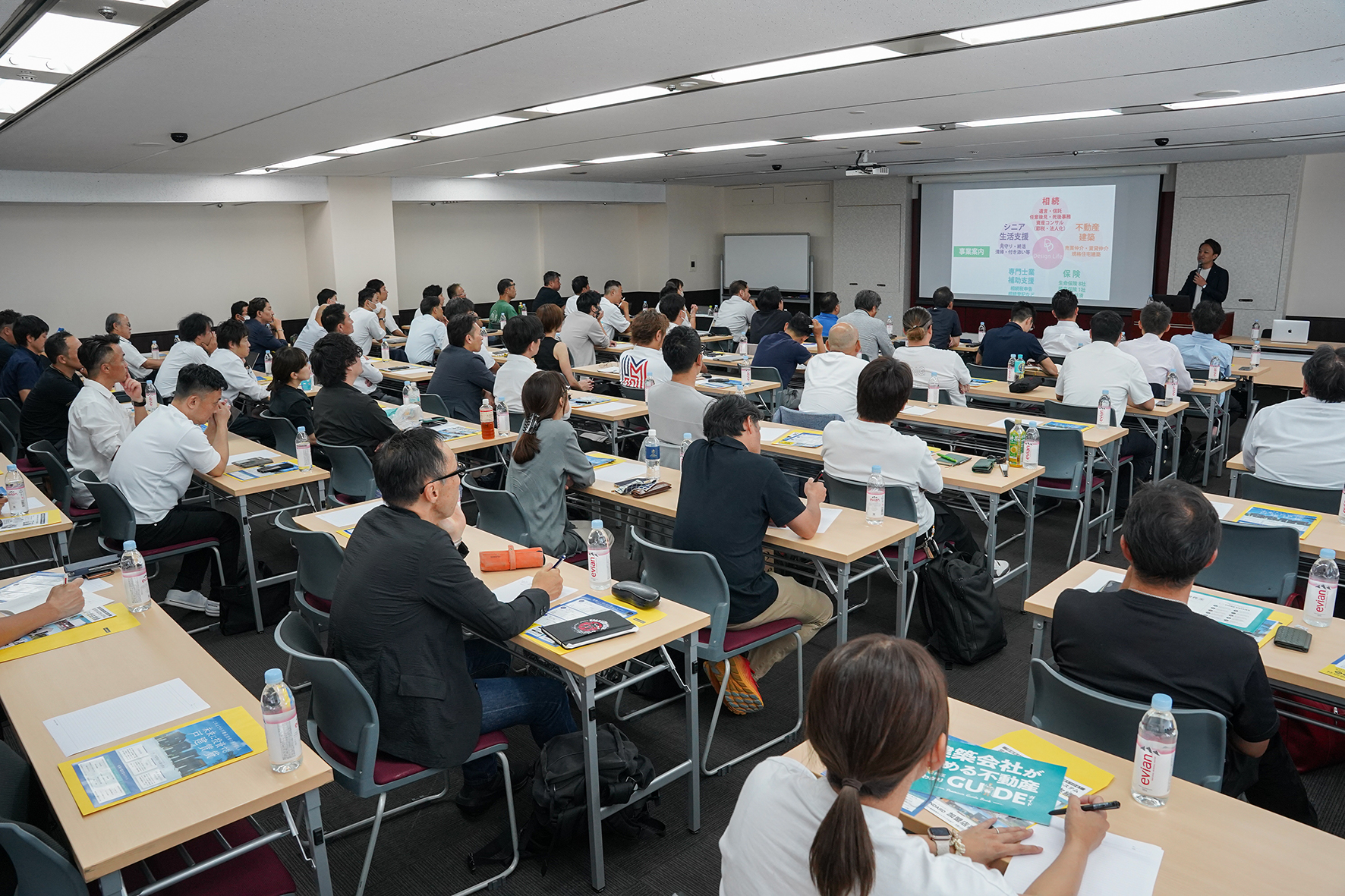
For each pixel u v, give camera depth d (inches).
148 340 402.9
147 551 155.8
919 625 161.6
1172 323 367.9
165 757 71.1
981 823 59.4
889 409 140.0
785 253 574.2
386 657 84.6
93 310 386.6
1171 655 71.0
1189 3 129.7
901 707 44.3
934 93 205.6
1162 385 229.5
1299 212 390.6
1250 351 356.5
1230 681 69.6
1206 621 71.4
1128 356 203.8
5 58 149.9
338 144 283.4
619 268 586.9
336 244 432.1
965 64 171.9
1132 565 74.9
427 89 187.8
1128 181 434.3
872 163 383.2
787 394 280.8
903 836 45.6
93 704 79.9
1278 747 80.5
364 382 271.7
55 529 138.3
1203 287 361.1
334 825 107.9
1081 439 174.9
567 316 330.0
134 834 61.8
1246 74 184.5
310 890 96.3
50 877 59.9
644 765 99.2
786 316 340.2
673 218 577.6
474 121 241.6
